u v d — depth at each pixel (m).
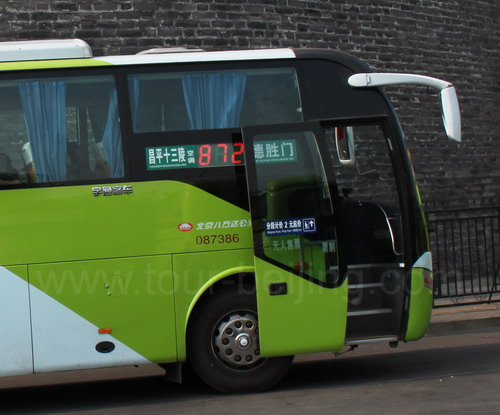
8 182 7.24
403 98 13.68
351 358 9.64
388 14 13.48
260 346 7.46
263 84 7.73
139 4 11.55
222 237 7.47
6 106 7.35
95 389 8.68
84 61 7.52
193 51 7.83
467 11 14.65
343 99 7.84
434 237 13.45
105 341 7.30
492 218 12.70
